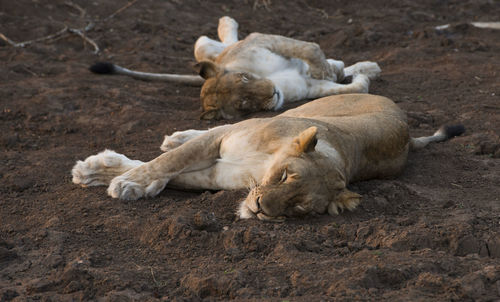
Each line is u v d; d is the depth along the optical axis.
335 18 27.42
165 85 17.11
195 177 9.48
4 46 20.09
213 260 7.55
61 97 15.29
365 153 9.94
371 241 7.99
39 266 7.46
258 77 14.33
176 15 24.98
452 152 12.01
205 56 16.91
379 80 17.36
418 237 7.84
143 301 6.55
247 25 25.05
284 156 8.43
